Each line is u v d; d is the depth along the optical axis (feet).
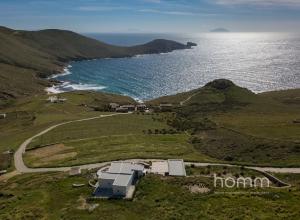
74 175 267.80
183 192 221.66
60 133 426.10
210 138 403.13
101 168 279.49
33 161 326.65
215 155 335.26
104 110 641.81
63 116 558.97
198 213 190.70
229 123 510.58
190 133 440.86
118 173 246.47
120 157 312.09
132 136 405.18
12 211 214.90
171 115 588.50
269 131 431.84
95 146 364.38
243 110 652.89
